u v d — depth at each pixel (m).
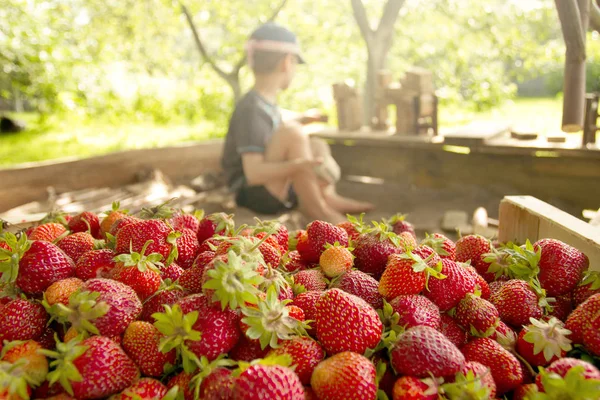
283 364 0.97
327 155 4.09
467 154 4.32
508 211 1.79
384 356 1.10
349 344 1.04
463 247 1.53
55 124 9.80
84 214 1.70
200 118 9.97
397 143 4.22
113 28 8.66
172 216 1.52
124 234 1.34
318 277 1.35
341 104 4.81
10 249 1.26
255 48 3.97
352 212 4.07
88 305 1.05
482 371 1.04
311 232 1.51
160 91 10.74
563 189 3.92
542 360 1.12
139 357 1.07
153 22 8.42
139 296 1.21
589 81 7.28
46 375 1.02
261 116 3.92
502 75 9.16
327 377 0.97
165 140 8.55
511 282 1.30
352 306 1.06
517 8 7.45
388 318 1.16
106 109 9.98
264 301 1.06
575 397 0.90
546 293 1.36
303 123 4.66
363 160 4.90
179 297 1.22
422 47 8.16
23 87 8.83
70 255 1.42
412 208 4.14
